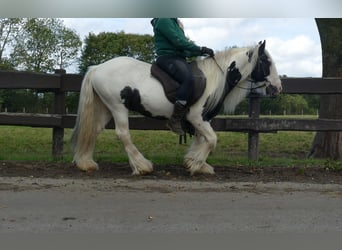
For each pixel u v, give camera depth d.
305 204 5.52
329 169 7.42
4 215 4.99
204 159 6.86
